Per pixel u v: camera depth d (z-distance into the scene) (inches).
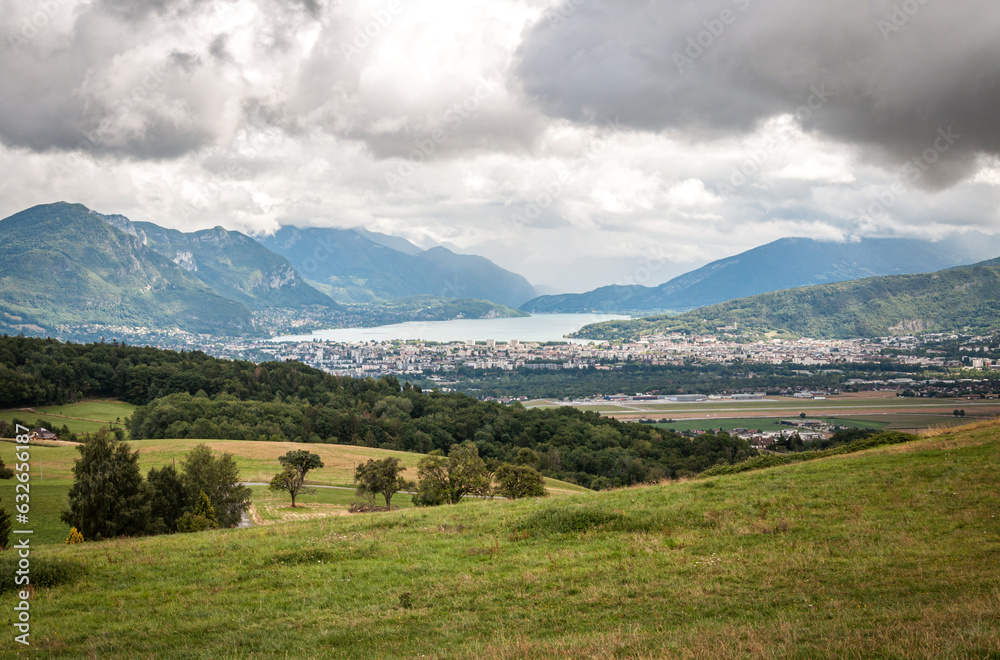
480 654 494.9
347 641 562.3
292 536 971.3
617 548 783.1
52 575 783.1
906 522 768.9
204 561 843.4
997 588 535.8
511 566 746.2
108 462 1409.9
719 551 737.6
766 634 475.5
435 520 1017.5
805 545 724.0
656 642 483.8
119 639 593.3
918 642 419.5
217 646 565.6
